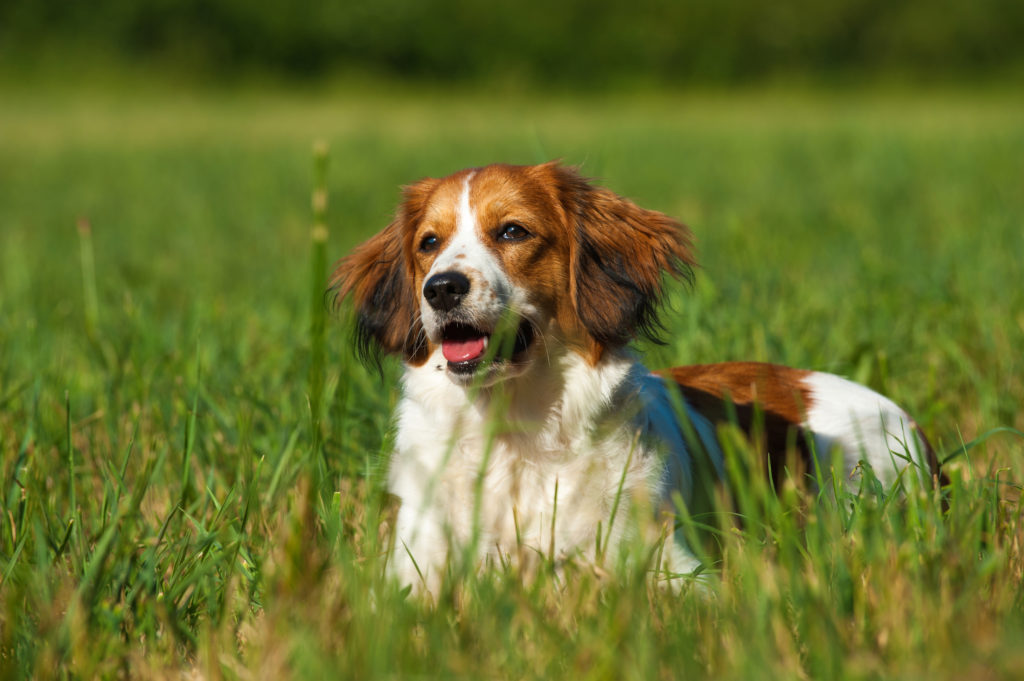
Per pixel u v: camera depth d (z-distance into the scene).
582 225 5.89
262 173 24.44
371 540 4.54
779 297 9.37
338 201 19.17
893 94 60.34
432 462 5.64
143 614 4.54
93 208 20.47
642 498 5.37
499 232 5.71
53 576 4.63
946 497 5.62
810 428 6.54
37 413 6.58
